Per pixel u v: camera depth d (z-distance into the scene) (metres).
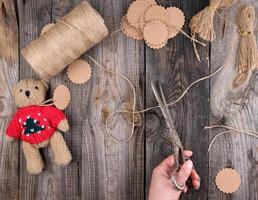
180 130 0.88
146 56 0.88
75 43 0.81
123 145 0.89
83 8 0.81
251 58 0.84
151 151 0.89
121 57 0.88
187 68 0.87
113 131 0.89
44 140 0.86
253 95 0.86
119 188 0.90
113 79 0.89
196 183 0.84
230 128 0.87
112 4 0.88
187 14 0.87
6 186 0.91
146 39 0.85
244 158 0.87
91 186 0.90
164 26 0.85
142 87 0.88
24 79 0.87
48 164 0.90
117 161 0.89
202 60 0.87
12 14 0.90
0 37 0.90
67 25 0.80
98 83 0.89
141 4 0.85
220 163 0.87
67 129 0.86
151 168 0.89
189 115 0.88
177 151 0.80
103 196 0.90
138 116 0.89
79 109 0.90
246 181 0.87
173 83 0.88
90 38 0.81
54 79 0.89
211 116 0.87
